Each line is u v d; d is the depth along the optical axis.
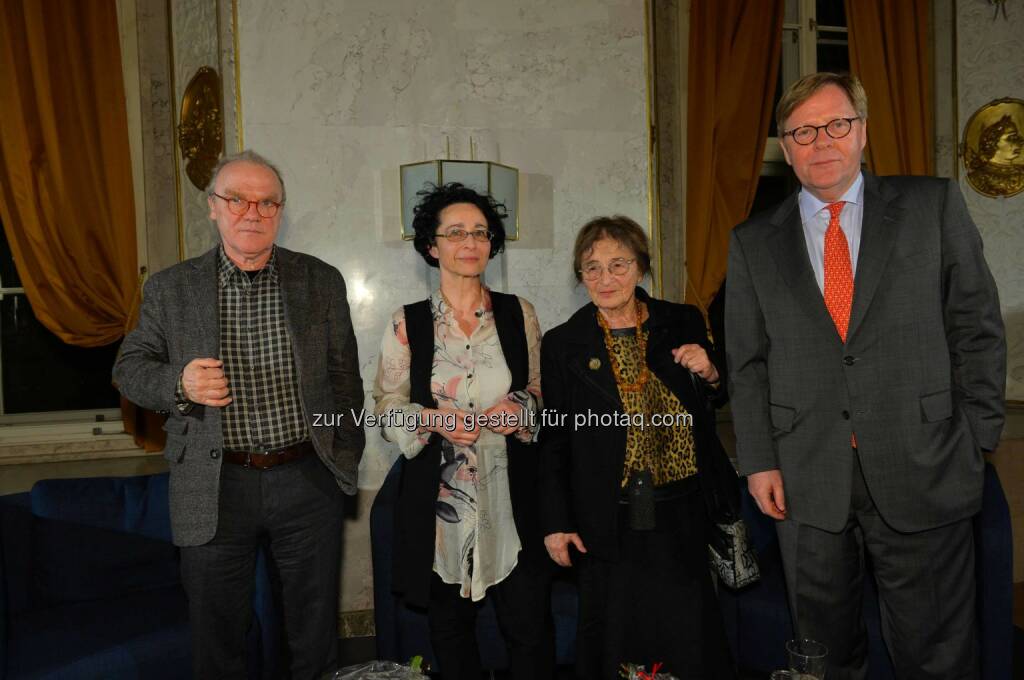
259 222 1.82
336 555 2.03
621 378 1.81
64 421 3.35
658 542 1.77
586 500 1.80
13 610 2.30
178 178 3.22
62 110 3.06
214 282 1.87
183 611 2.26
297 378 1.91
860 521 1.79
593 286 1.81
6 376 3.33
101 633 2.11
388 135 2.98
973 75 3.46
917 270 1.68
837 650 1.84
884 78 3.50
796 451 1.79
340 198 2.96
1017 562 3.31
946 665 1.76
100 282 3.13
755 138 3.40
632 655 1.79
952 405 1.71
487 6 3.04
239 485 1.86
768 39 3.39
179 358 1.82
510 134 3.08
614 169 3.18
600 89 3.15
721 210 3.39
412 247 3.01
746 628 2.29
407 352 1.92
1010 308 3.41
